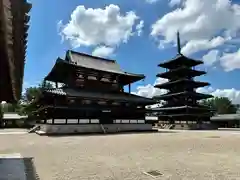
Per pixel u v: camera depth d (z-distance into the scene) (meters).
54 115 28.67
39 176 7.31
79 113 30.83
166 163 9.53
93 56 40.38
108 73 36.34
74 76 33.62
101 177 7.24
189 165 9.11
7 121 58.53
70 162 9.77
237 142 18.34
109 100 33.00
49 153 12.30
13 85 7.13
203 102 110.19
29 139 20.97
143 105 38.03
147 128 37.12
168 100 58.44
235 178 7.08
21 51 4.61
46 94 29.31
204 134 28.67
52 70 34.72
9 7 3.21
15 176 7.23
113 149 13.93
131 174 7.64
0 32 4.04
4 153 12.31
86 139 20.80
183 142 18.17
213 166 8.88
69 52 37.19
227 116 63.97
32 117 55.41
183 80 52.59
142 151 13.13
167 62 58.53
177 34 61.97
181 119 51.41
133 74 38.50
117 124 33.84
